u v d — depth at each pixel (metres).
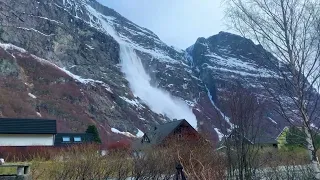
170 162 11.20
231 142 8.55
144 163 11.23
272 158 9.41
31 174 10.27
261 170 9.12
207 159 9.22
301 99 5.73
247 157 8.80
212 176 7.11
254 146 8.69
